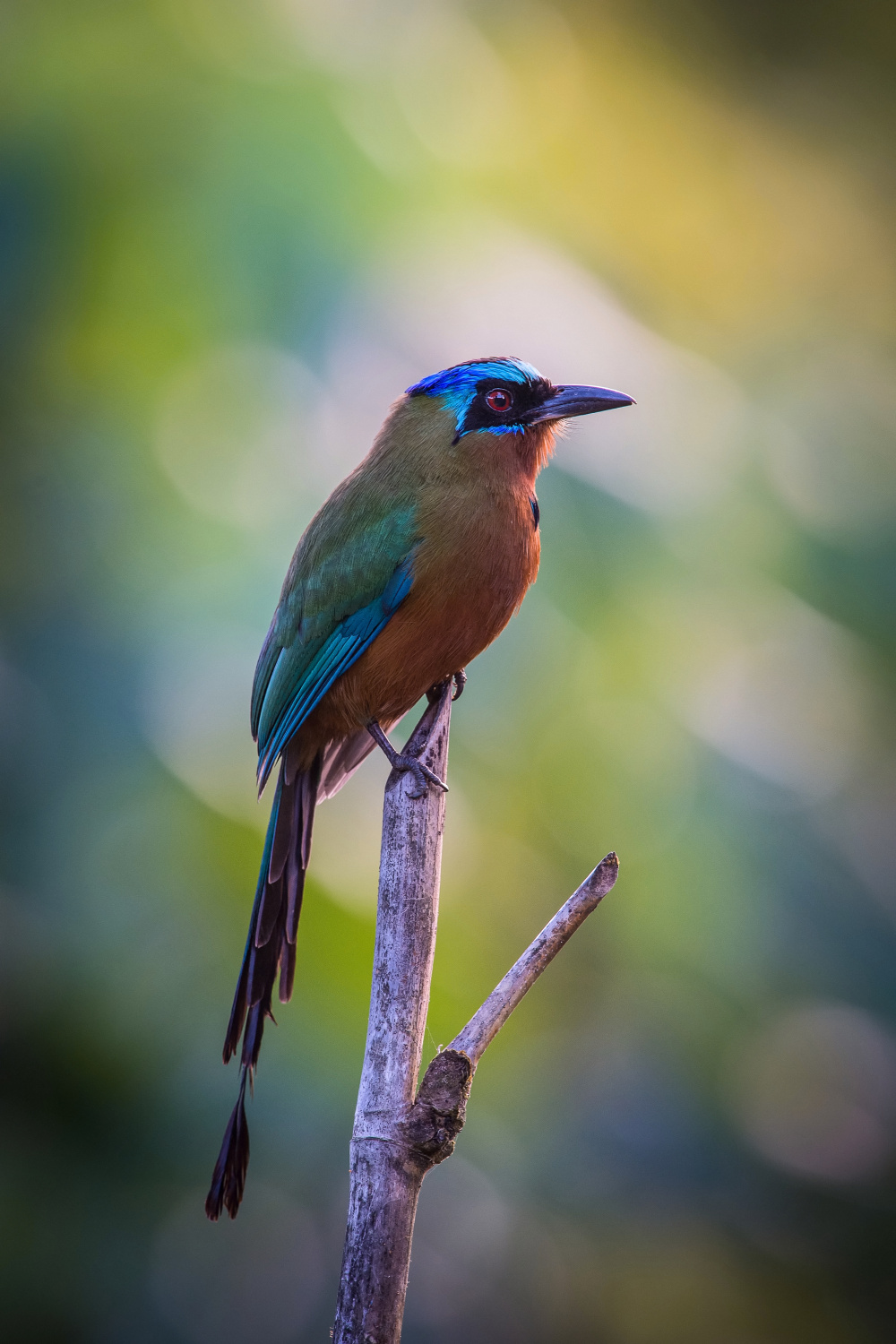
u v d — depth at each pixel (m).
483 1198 12.27
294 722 8.85
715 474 12.07
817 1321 14.07
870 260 18.88
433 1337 11.87
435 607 8.66
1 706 9.98
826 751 12.42
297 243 10.61
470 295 10.88
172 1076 10.70
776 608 12.24
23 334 11.02
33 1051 10.73
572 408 8.86
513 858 11.06
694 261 15.88
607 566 10.90
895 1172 14.33
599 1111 13.20
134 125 11.12
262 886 8.45
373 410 10.41
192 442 10.55
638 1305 13.18
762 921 12.43
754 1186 13.92
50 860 9.91
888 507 14.08
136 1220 11.34
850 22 20.52
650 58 17.89
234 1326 11.53
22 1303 10.88
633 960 12.69
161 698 9.98
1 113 11.44
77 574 10.39
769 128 19.56
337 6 12.22
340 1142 10.46
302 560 9.11
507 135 13.04
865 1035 13.01
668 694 11.30
